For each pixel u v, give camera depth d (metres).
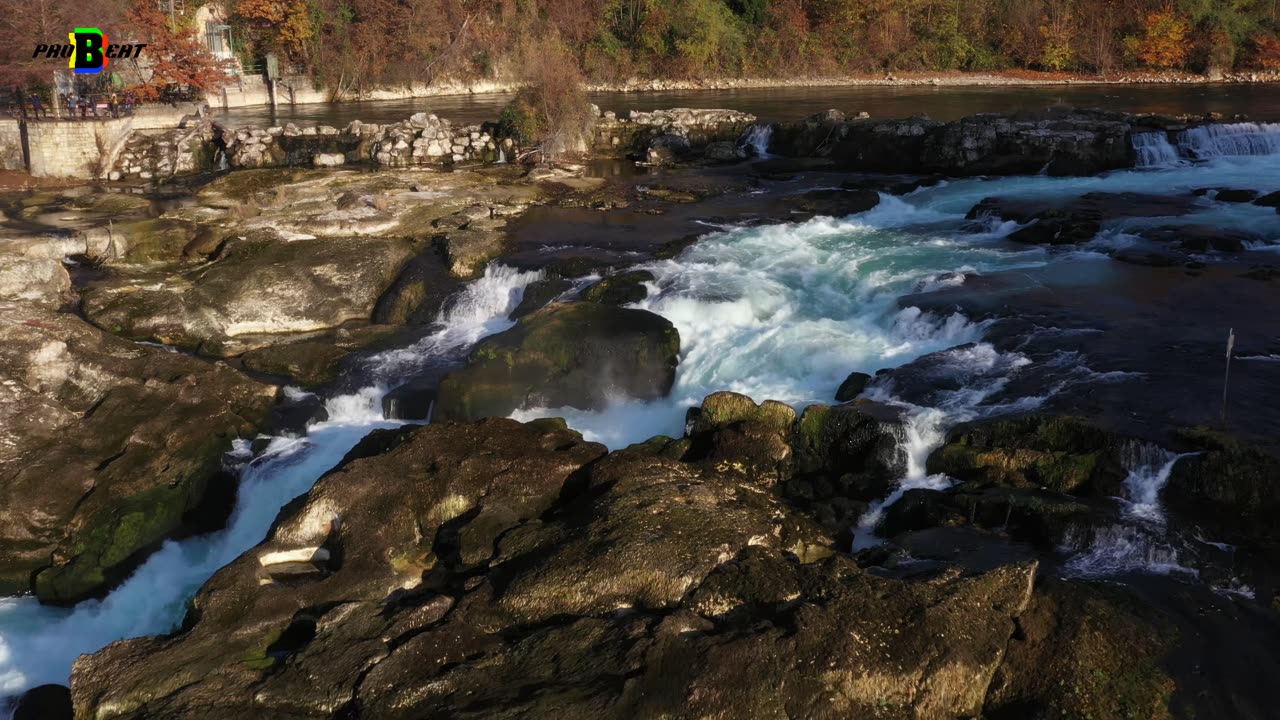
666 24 69.50
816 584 11.26
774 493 14.92
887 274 22.42
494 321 22.89
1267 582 11.41
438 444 15.29
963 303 19.91
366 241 25.98
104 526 15.98
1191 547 12.02
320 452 17.69
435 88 65.56
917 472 14.92
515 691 10.30
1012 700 10.15
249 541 16.25
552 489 14.20
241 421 18.55
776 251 24.75
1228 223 24.30
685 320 21.05
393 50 63.84
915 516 13.74
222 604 12.50
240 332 22.98
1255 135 32.25
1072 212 25.69
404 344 21.66
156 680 11.34
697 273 23.06
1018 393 16.00
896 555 12.52
